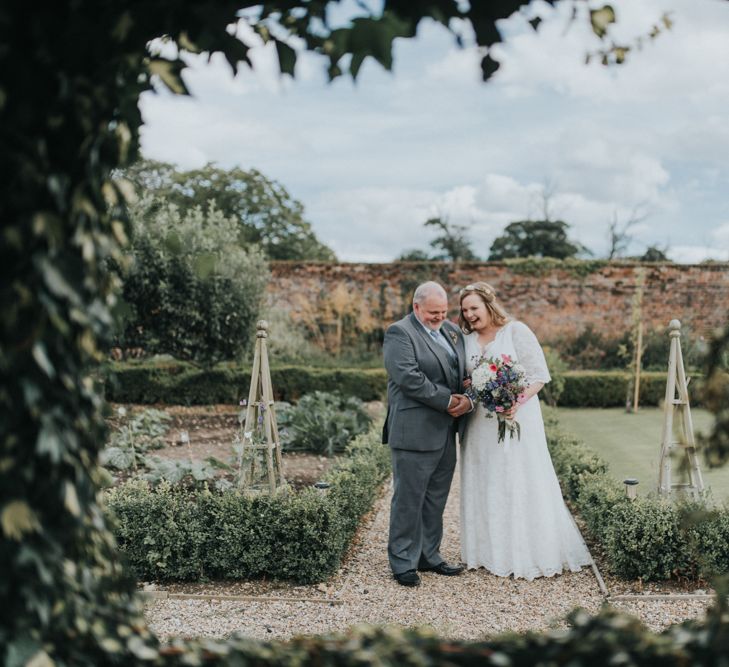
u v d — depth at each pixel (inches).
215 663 66.2
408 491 173.9
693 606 156.0
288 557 177.0
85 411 68.2
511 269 645.9
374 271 654.5
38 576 60.6
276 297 660.7
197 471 243.3
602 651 61.9
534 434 178.1
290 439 323.6
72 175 61.8
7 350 57.6
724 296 627.8
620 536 171.0
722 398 73.9
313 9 71.6
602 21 75.6
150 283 420.5
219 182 1007.0
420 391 169.8
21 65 56.4
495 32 66.7
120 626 67.7
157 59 73.8
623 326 641.6
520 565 175.9
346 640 67.6
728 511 171.9
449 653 64.8
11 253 57.6
